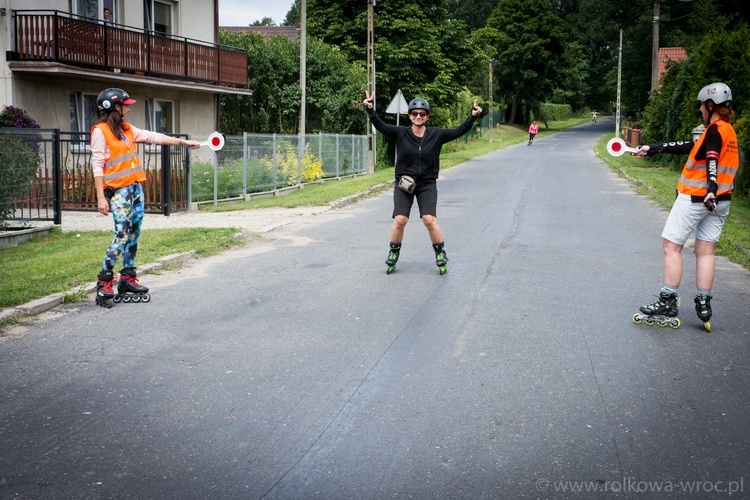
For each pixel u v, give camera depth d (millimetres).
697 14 36719
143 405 4812
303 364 5629
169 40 22641
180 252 10047
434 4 41250
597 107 123812
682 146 6684
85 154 16062
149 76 21938
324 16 39094
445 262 8984
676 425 4492
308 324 6754
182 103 24578
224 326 6695
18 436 4340
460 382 5238
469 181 24672
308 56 32312
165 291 8133
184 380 5273
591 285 8367
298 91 31781
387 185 22844
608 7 75812
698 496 3641
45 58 18094
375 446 4203
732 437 4324
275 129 32938
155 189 15711
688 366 5605
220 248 10859
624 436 4328
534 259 9977
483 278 8742
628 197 18828
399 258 10125
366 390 5082
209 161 17531
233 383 5215
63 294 7594
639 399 4922
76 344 6137
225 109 31344
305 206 17016
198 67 24203
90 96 20797
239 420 4570
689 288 8250
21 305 7125
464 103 62562
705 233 6570
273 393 5027
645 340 6273
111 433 4379
